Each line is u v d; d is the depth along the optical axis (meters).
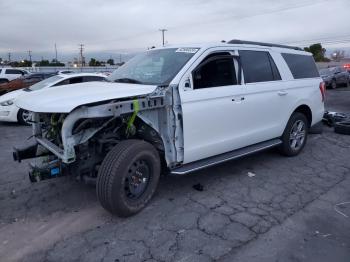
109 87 4.11
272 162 5.89
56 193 4.60
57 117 4.09
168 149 4.15
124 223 3.77
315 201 4.34
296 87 5.92
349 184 4.93
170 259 3.12
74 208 4.16
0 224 3.78
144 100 3.75
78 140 3.63
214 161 4.60
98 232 3.59
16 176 5.29
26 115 9.73
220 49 4.70
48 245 3.37
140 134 4.22
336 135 8.03
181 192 4.59
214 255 3.18
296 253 3.21
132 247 3.31
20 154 4.46
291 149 6.08
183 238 3.46
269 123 5.46
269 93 5.34
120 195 3.68
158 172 4.09
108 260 3.12
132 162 3.72
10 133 8.95
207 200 4.35
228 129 4.74
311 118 6.45
